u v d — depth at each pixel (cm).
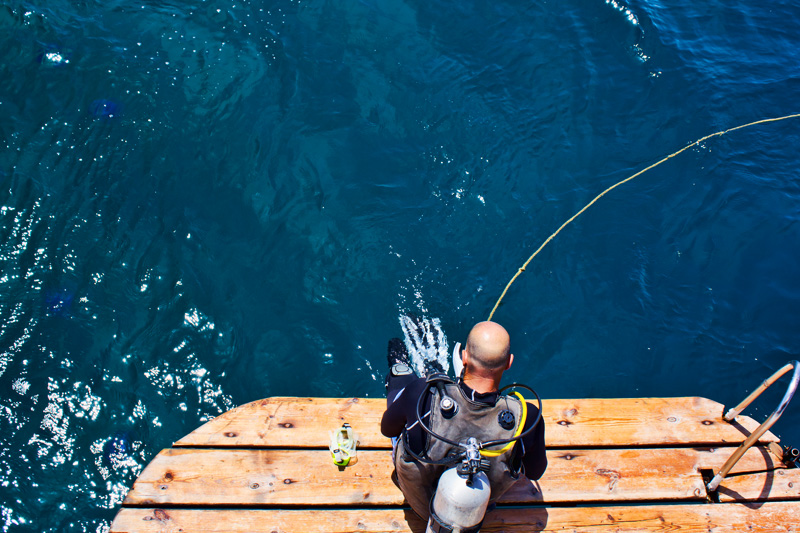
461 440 277
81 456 482
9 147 649
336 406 408
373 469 373
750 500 371
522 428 275
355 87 733
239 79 725
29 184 626
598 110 740
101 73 712
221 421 394
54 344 532
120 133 673
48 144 657
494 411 277
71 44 733
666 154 707
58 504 461
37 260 579
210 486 361
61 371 520
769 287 608
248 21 774
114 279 575
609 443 395
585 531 351
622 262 622
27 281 566
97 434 494
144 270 582
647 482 375
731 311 593
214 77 724
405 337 561
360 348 554
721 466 385
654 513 361
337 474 370
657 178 686
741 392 546
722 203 668
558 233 640
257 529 344
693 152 710
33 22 745
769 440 399
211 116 695
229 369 536
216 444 382
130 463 483
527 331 577
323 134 691
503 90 748
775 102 759
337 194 649
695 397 427
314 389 530
